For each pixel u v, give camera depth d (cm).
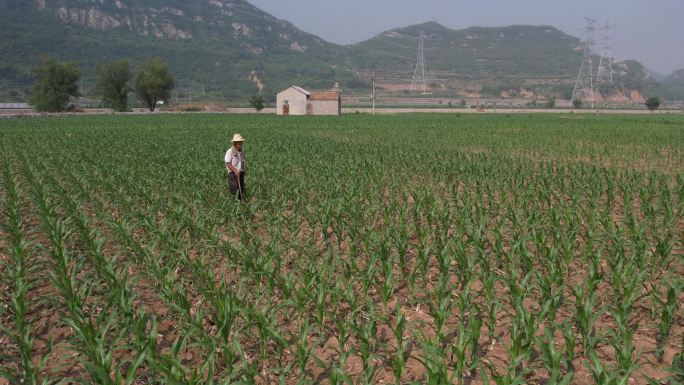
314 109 11231
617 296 912
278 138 4481
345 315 923
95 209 1550
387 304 973
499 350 809
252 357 800
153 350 706
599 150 3550
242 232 1217
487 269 980
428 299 945
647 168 2795
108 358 658
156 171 2328
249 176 2228
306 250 1163
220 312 802
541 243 1130
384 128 6209
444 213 1434
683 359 716
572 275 1081
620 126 6494
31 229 1355
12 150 3509
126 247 1189
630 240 1182
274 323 783
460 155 3241
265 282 1023
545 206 1723
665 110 18075
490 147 3888
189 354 820
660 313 896
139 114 11462
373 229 1269
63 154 2905
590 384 713
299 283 1011
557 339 830
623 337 730
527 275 906
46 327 908
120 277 1023
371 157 2958
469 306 882
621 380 604
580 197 1781
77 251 1173
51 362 800
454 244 1133
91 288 941
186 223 1305
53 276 897
